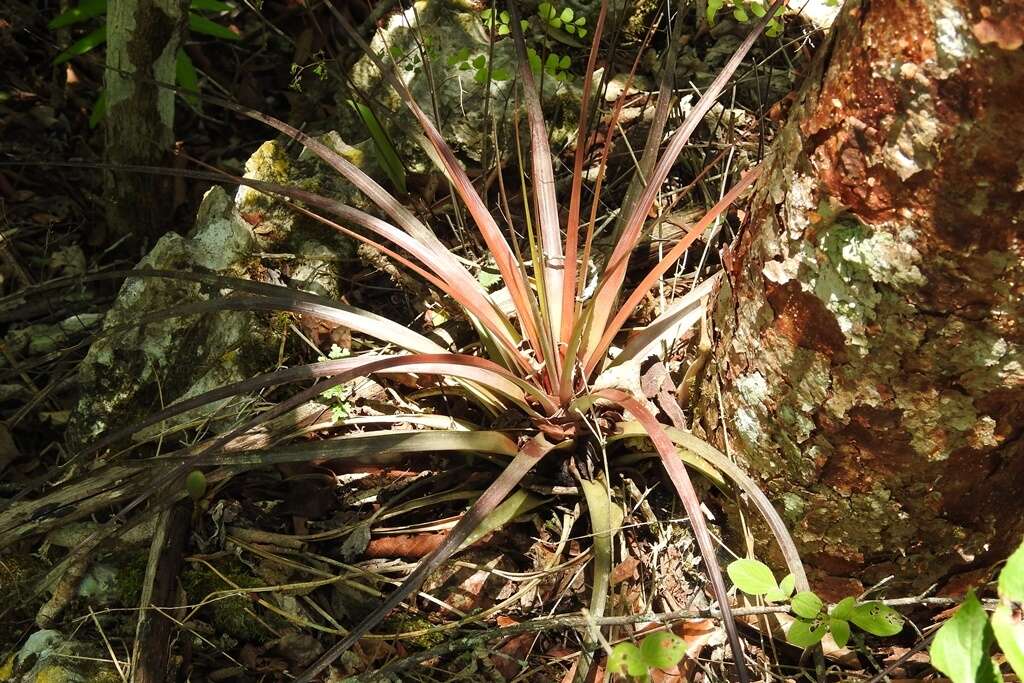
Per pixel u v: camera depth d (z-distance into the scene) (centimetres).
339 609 112
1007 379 88
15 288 140
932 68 77
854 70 83
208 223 131
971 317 85
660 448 94
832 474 99
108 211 143
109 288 142
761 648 108
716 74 150
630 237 109
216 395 97
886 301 87
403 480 120
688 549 113
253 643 111
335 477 120
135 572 114
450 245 139
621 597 109
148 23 125
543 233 115
